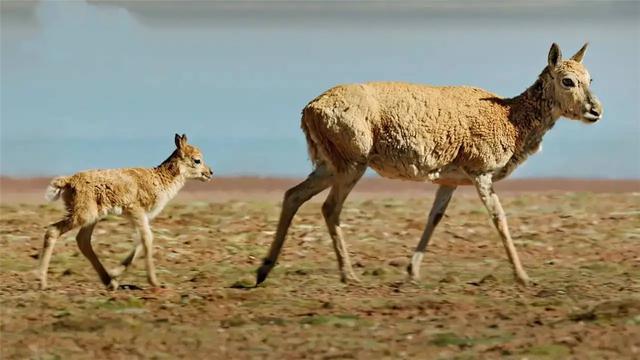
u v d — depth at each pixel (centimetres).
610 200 5172
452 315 2758
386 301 2956
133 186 3256
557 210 4812
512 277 3391
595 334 2478
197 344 2452
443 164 3234
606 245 3994
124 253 3791
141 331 2589
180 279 3397
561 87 3278
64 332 2583
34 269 3522
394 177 3256
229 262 3694
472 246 4009
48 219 4503
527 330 2559
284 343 2455
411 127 3173
